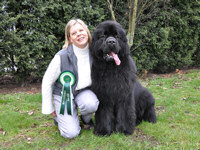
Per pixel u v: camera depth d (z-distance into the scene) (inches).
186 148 84.4
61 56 94.8
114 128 105.4
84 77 97.8
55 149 86.9
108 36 94.2
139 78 250.2
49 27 204.7
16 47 186.7
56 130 107.4
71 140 95.2
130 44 211.6
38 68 206.7
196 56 304.8
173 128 106.0
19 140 95.9
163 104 149.2
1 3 178.4
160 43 239.9
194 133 97.5
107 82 95.8
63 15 210.5
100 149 86.4
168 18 243.8
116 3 230.8
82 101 94.8
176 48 275.4
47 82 94.5
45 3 190.2
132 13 205.9
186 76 245.4
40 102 159.3
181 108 138.7
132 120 101.3
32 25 190.5
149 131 101.6
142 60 244.1
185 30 262.5
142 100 114.9
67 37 101.5
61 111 95.7
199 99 156.8
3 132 103.0
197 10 263.7
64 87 95.9
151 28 242.2
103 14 229.6
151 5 244.7
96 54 95.0
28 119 121.0
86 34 95.3
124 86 96.3
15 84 227.8
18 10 192.7
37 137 98.8
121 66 97.0
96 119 101.9
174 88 197.6
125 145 87.3
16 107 145.5
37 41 194.4
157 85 211.5
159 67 284.7
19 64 194.1
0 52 184.9
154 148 84.1
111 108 100.9
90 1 217.3
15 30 179.5
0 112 131.5
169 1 247.8
